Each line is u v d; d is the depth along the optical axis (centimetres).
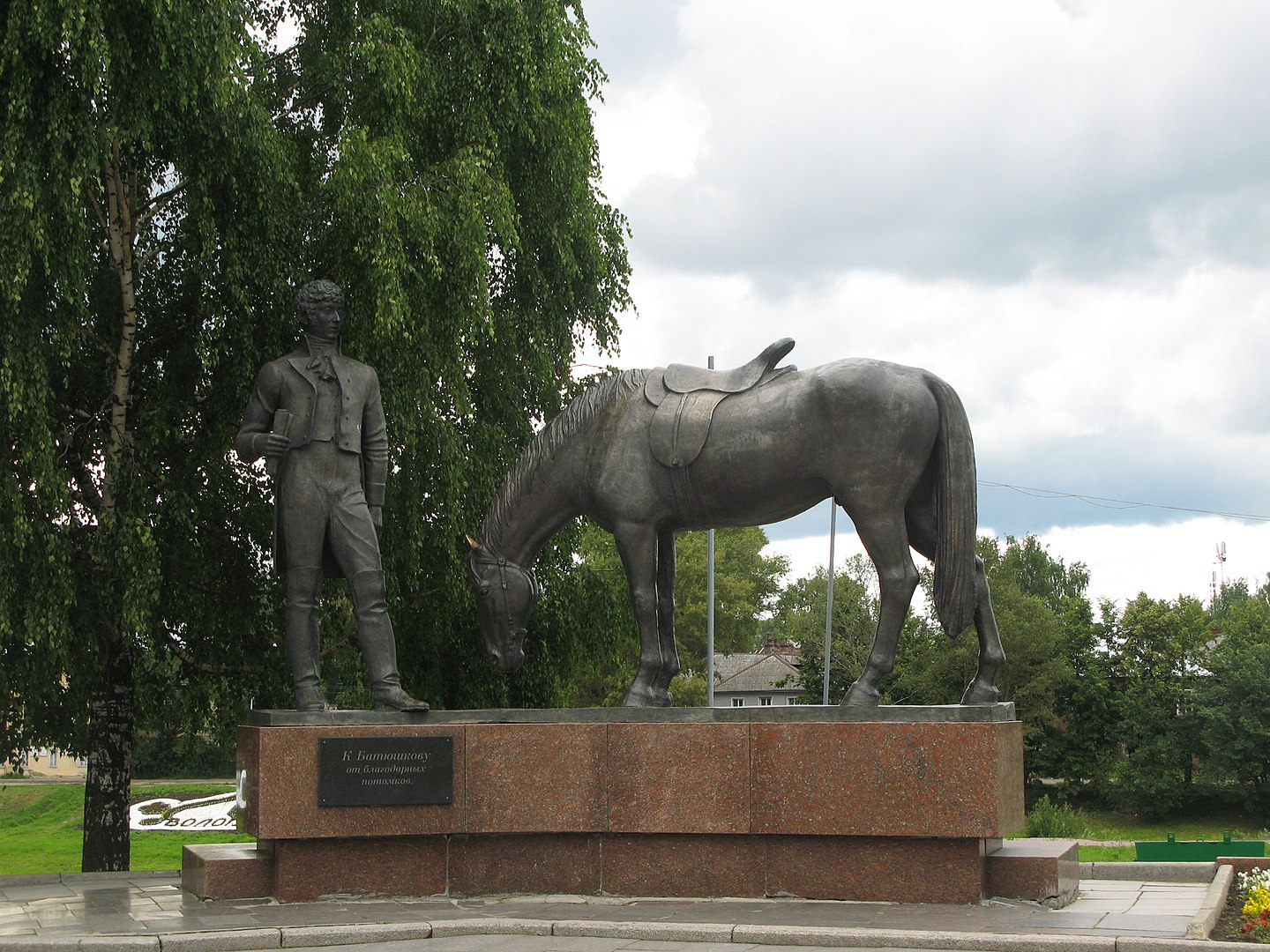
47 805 3341
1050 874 703
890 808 707
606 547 2155
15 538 977
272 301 1180
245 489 1284
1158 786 3731
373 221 1177
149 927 657
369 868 740
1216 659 3788
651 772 741
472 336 1248
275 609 1291
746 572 5081
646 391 808
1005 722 720
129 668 1239
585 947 605
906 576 743
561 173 1430
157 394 1230
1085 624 4034
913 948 595
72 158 1008
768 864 727
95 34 978
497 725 755
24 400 992
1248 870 867
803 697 4519
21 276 955
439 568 1309
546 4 1407
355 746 738
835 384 755
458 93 1359
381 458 820
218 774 4128
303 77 1345
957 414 756
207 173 1109
